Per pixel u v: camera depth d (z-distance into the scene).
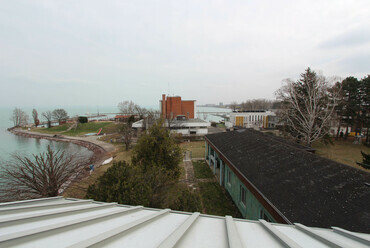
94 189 8.57
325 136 24.52
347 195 5.22
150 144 12.27
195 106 56.09
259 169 8.96
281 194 6.46
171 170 11.93
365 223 4.05
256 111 59.41
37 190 10.33
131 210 4.23
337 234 3.20
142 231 2.81
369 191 5.06
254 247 2.33
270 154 10.38
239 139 15.90
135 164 12.12
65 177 11.79
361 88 30.36
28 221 2.93
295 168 7.87
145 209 4.71
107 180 8.80
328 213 4.84
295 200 5.90
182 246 2.31
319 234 2.79
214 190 13.27
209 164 19.22
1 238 1.97
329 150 26.17
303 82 25.12
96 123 67.56
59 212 3.37
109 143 39.34
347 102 29.91
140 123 43.84
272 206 6.06
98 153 31.55
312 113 21.17
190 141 36.34
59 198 5.55
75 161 16.25
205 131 41.66
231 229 2.71
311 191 6.01
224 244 2.40
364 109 29.73
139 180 8.95
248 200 8.91
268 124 53.75
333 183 6.01
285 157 9.30
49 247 2.09
